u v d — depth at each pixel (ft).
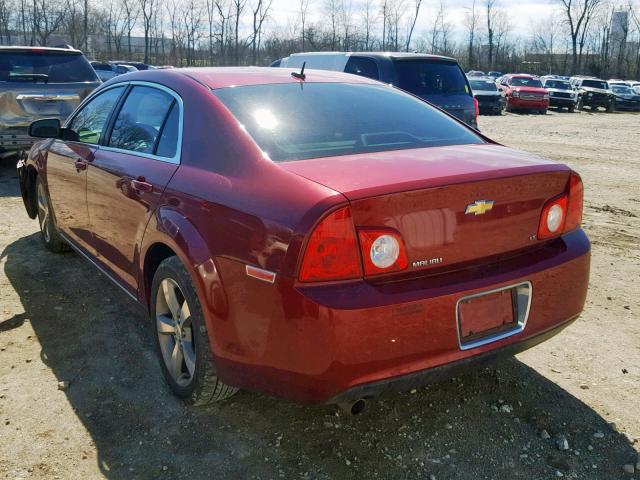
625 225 21.98
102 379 10.71
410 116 10.94
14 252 17.44
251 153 8.79
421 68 30.45
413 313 7.50
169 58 158.71
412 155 8.96
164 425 9.43
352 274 7.36
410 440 9.14
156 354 11.36
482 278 8.10
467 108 31.14
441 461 8.71
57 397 10.13
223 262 8.26
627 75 229.45
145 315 13.28
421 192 7.57
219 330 8.42
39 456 8.67
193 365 9.49
